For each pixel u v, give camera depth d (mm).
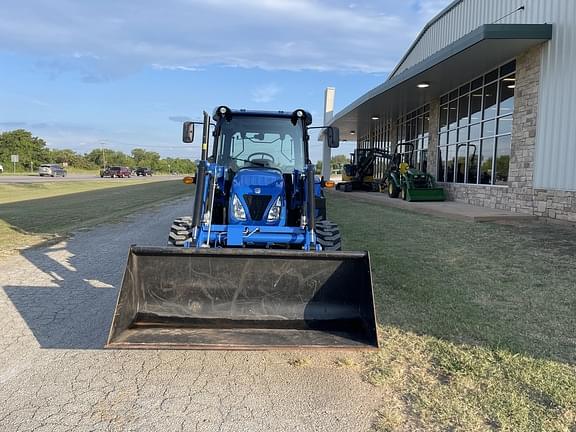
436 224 11219
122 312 3553
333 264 3953
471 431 2805
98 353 3924
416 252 7781
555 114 10977
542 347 3951
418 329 4367
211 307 3896
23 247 8508
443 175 18703
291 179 6055
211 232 5000
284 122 6512
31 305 5121
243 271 3934
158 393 3277
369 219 12375
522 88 12336
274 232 5016
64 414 2992
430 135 20016
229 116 6457
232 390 3334
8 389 3305
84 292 5633
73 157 92750
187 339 3455
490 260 7145
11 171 76375
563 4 10695
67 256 7750
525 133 12211
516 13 12914
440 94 18656
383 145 29984
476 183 15430
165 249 3811
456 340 4109
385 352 3898
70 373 3561
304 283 3965
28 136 82750
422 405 3102
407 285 5797
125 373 3578
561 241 8586
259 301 3938
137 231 10664
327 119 35031
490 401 3121
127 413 3014
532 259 7176
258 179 5340
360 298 3912
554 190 11039
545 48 11312
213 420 2947
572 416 2932
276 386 3395
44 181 39969
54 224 11852
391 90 17859
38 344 4082
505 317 4676
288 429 2855
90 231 10648
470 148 15977
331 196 22641
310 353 3969
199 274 3908
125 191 27766
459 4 17266
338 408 3092
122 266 7016
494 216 11523
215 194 5715
